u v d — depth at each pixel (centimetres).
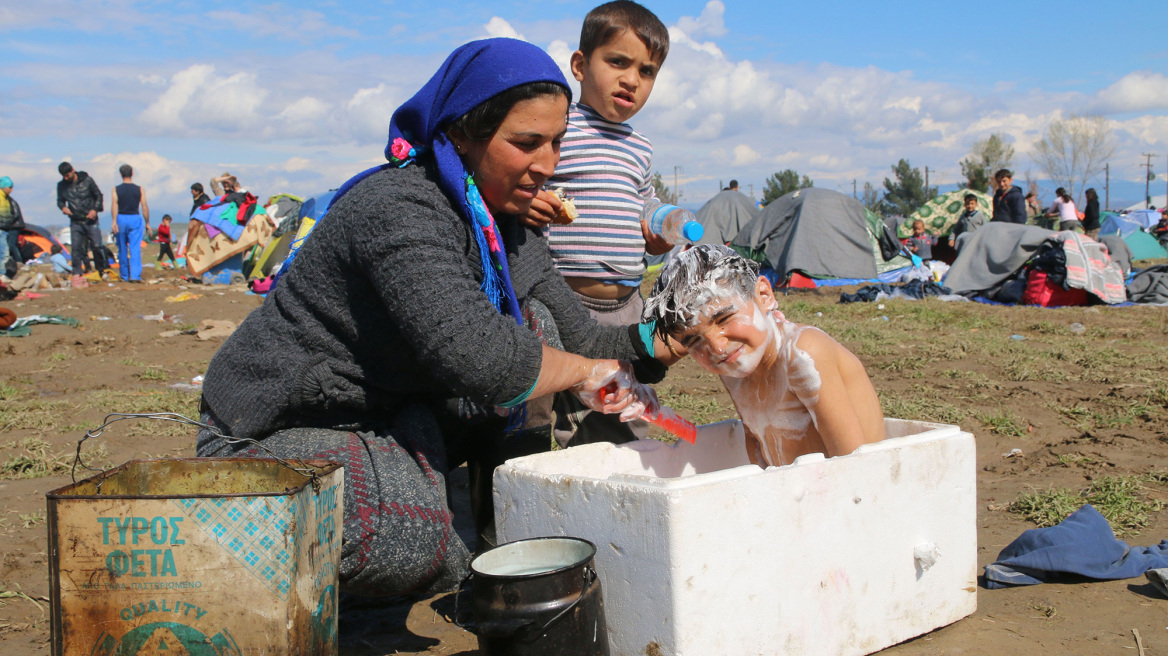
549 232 337
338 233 228
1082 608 254
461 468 453
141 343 874
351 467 230
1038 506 346
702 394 598
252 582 176
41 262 2197
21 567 301
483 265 242
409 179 230
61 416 538
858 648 223
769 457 285
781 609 207
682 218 339
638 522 197
